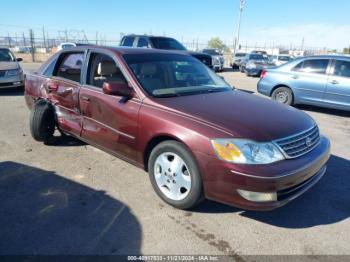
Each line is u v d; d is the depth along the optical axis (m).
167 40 11.54
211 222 2.99
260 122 2.95
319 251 2.63
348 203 3.42
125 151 3.61
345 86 7.45
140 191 3.54
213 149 2.74
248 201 2.66
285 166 2.70
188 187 3.01
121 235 2.76
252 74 18.70
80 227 2.85
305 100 8.16
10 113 7.18
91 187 3.61
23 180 3.75
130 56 3.87
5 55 10.66
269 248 2.65
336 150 5.14
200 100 3.44
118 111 3.55
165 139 3.18
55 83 4.66
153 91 3.48
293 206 3.32
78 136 4.37
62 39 34.62
